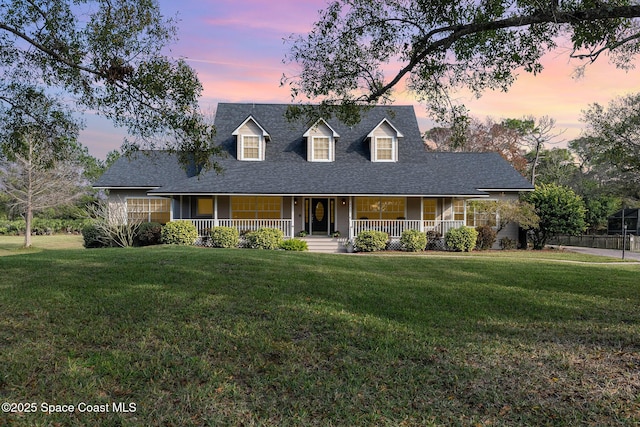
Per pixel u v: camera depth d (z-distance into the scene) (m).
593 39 7.01
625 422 3.43
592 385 4.10
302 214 22.31
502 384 4.14
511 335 5.66
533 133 42.28
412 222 21.73
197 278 8.83
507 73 8.23
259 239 19.16
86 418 3.42
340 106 9.35
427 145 44.38
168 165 23.19
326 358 4.75
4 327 5.55
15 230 41.72
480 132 43.94
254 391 3.93
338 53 8.67
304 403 3.73
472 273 10.76
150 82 8.16
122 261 11.01
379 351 4.93
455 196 19.98
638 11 5.85
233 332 5.50
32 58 8.91
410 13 8.05
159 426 3.34
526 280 9.76
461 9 7.26
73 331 5.40
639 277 10.52
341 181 20.73
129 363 4.44
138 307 6.52
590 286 9.09
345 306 6.92
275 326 5.78
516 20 6.61
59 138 10.20
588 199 36.56
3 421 3.34
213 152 9.63
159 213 22.44
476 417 3.52
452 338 5.48
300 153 22.88
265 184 20.27
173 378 4.17
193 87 8.64
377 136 22.59
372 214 22.41
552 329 5.92
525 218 21.50
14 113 9.54
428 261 13.20
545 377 4.29
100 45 8.01
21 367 4.31
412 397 3.87
